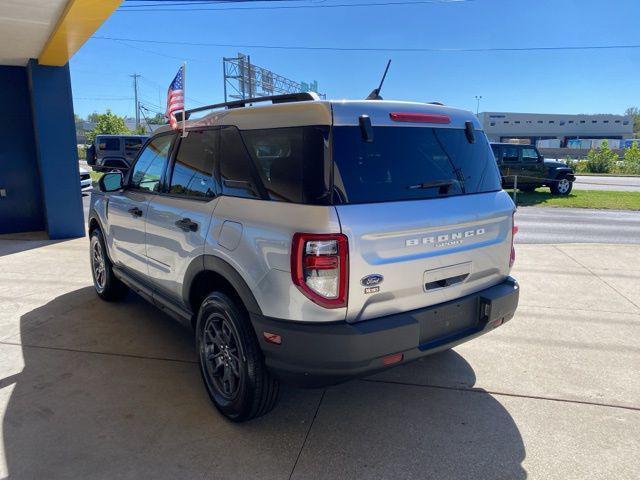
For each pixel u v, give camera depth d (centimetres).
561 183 1780
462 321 298
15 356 389
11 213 951
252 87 3584
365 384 350
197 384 347
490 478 252
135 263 417
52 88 841
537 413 312
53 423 298
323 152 247
